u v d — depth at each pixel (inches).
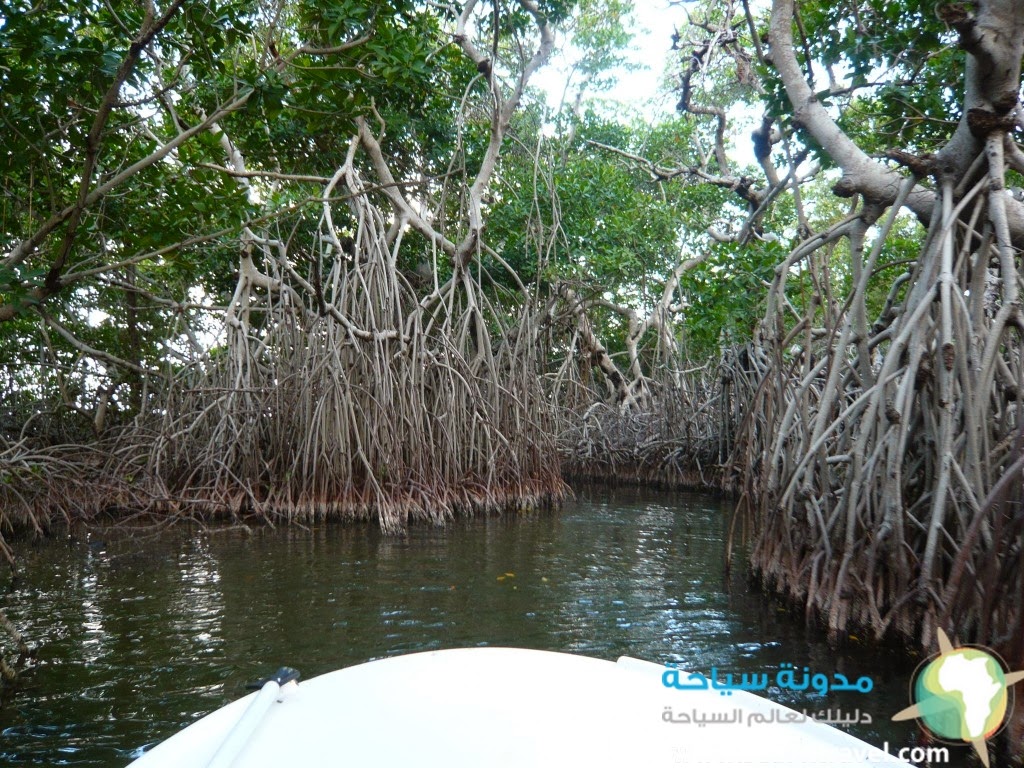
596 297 755.4
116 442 498.3
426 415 474.6
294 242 627.5
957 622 177.5
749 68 460.4
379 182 526.6
